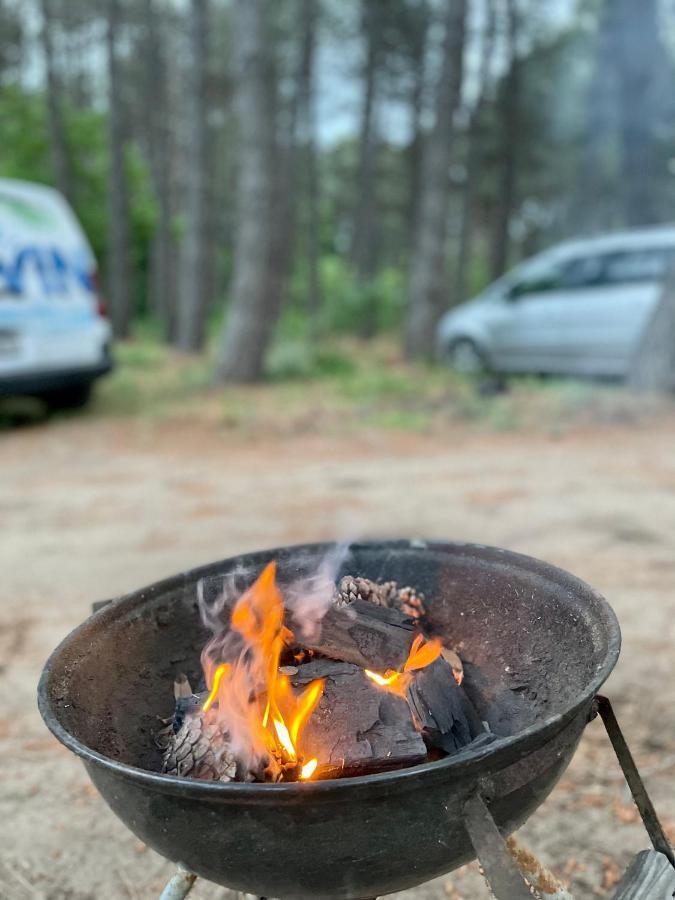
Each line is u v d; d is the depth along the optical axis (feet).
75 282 26.78
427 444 23.62
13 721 10.09
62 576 14.38
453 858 4.48
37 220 25.95
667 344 28.14
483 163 73.26
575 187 71.87
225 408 29.14
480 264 97.45
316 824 4.09
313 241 67.26
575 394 28.89
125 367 41.73
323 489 19.10
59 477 20.88
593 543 14.96
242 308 34.58
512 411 27.37
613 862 7.52
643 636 11.39
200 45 46.34
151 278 84.74
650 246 32.27
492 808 4.40
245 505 18.01
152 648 6.11
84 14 76.02
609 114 57.93
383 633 5.78
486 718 5.79
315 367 38.52
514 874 4.05
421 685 5.45
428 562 6.74
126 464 21.97
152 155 76.84
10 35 75.51
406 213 88.22
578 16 64.39
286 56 65.77
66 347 26.20
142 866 7.75
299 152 89.25
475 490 18.69
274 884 4.45
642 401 27.17
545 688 5.60
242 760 4.86
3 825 8.35
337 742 4.89
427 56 64.28
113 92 56.70
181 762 5.06
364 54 65.16
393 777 3.96
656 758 8.89
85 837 8.16
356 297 60.34
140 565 14.70
